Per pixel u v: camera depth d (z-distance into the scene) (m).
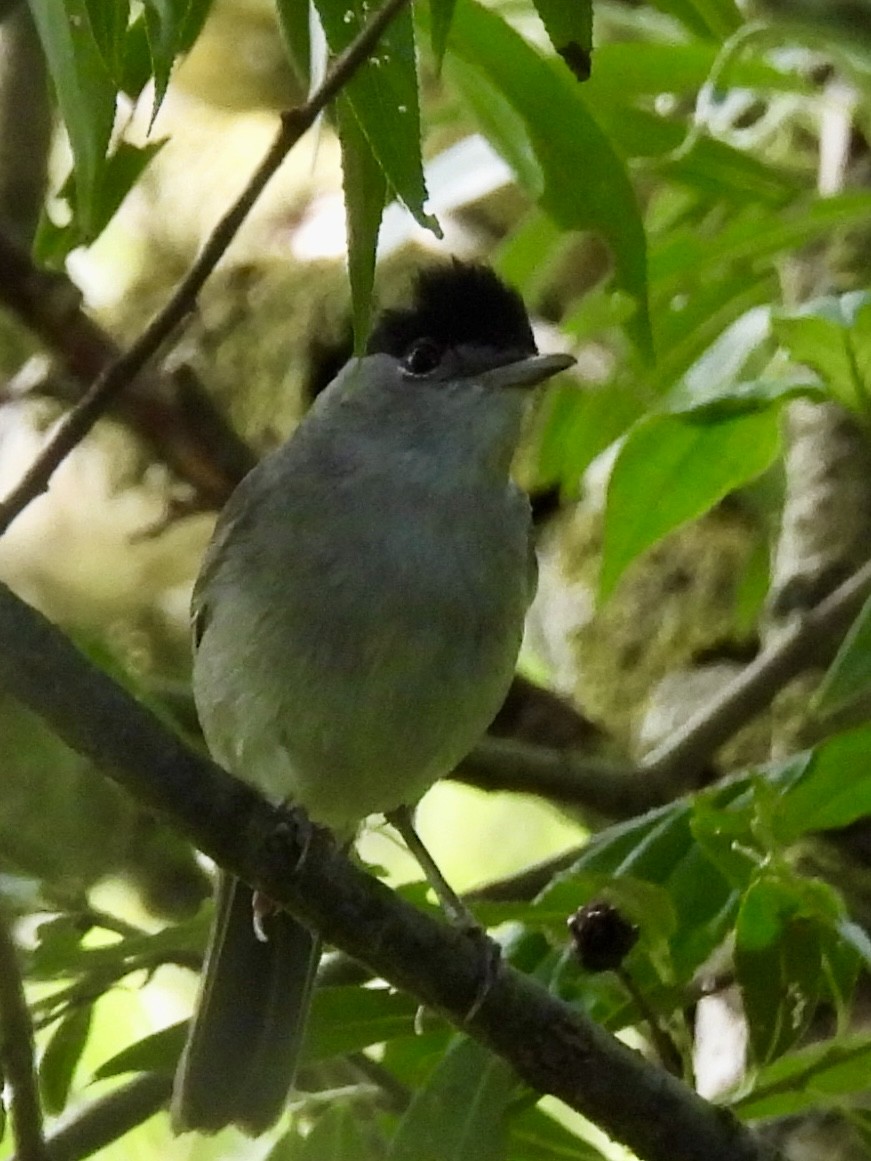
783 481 9.74
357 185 4.42
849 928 5.54
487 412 7.61
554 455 8.41
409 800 7.62
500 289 7.97
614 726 10.27
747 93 8.45
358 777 7.43
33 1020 5.86
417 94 4.37
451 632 7.32
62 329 8.66
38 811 6.07
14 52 9.01
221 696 7.48
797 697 8.96
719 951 6.87
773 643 8.56
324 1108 6.51
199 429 9.09
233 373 11.25
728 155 7.95
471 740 7.56
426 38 6.44
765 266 7.93
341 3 4.47
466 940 5.80
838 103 7.90
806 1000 5.69
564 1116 8.45
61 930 6.15
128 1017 8.72
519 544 7.62
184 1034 6.84
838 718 8.16
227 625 7.44
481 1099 5.67
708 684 9.95
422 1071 6.51
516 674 9.71
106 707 5.11
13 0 7.02
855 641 5.80
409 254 10.44
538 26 8.30
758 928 5.68
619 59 7.68
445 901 6.95
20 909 6.09
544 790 8.41
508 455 7.69
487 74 6.35
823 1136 7.14
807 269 8.86
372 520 7.34
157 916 7.91
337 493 7.40
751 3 8.32
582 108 6.32
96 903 7.53
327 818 7.67
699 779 9.10
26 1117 5.44
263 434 11.12
